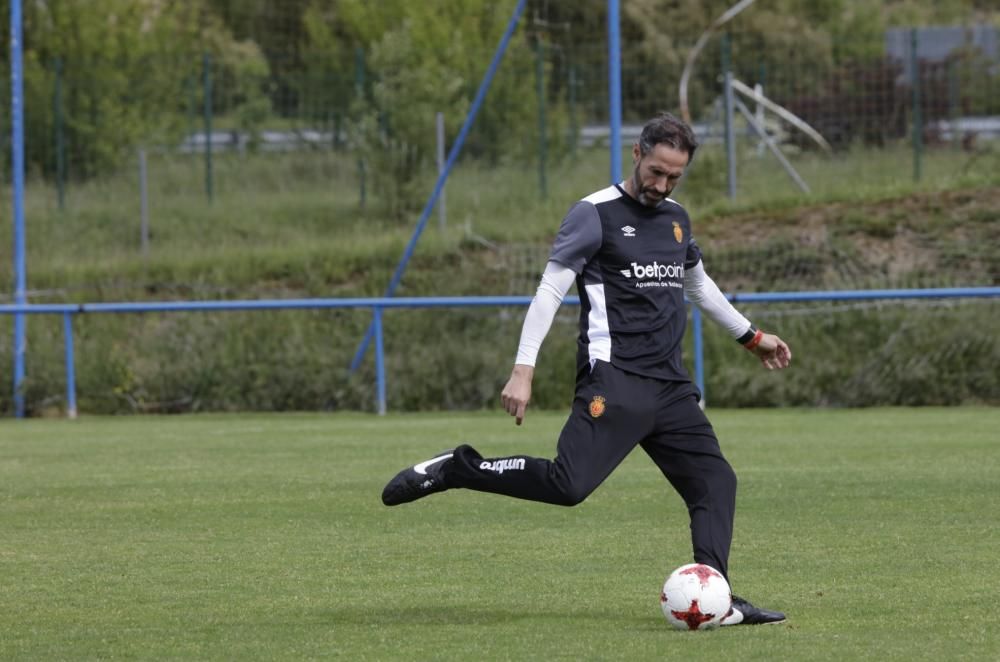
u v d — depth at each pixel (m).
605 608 15.41
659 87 83.44
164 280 61.38
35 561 18.83
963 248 57.28
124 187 75.50
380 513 23.09
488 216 67.56
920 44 87.44
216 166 78.62
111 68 82.56
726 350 48.53
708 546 14.38
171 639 13.96
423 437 36.50
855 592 16.08
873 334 49.03
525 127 75.62
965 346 47.25
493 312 50.88
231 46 103.69
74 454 33.25
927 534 20.30
